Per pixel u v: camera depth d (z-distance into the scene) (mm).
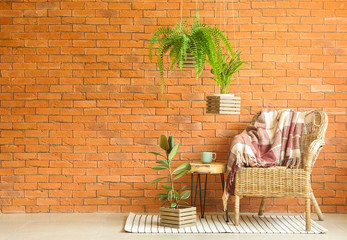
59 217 4344
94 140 4578
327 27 4582
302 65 4586
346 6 4582
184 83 4586
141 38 4594
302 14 4590
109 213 4531
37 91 4586
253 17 4594
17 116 4578
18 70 4590
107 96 4586
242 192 3930
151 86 4590
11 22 4586
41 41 4594
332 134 4566
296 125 4184
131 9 4594
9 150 4566
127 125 4582
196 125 4586
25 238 3576
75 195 4562
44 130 4578
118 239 3539
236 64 4211
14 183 4559
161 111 4582
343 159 4555
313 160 3924
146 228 3857
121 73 4594
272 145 4156
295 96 4582
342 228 3934
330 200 4543
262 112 4348
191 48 3717
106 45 4594
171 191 3988
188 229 3836
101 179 4566
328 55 4582
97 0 4590
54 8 4590
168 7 4594
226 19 4594
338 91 4582
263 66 4590
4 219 4258
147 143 4582
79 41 4590
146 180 4570
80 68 4594
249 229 3855
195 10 4594
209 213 4512
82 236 3633
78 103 4582
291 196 3836
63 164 4566
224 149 4578
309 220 3812
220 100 4031
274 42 4586
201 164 4051
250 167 3969
